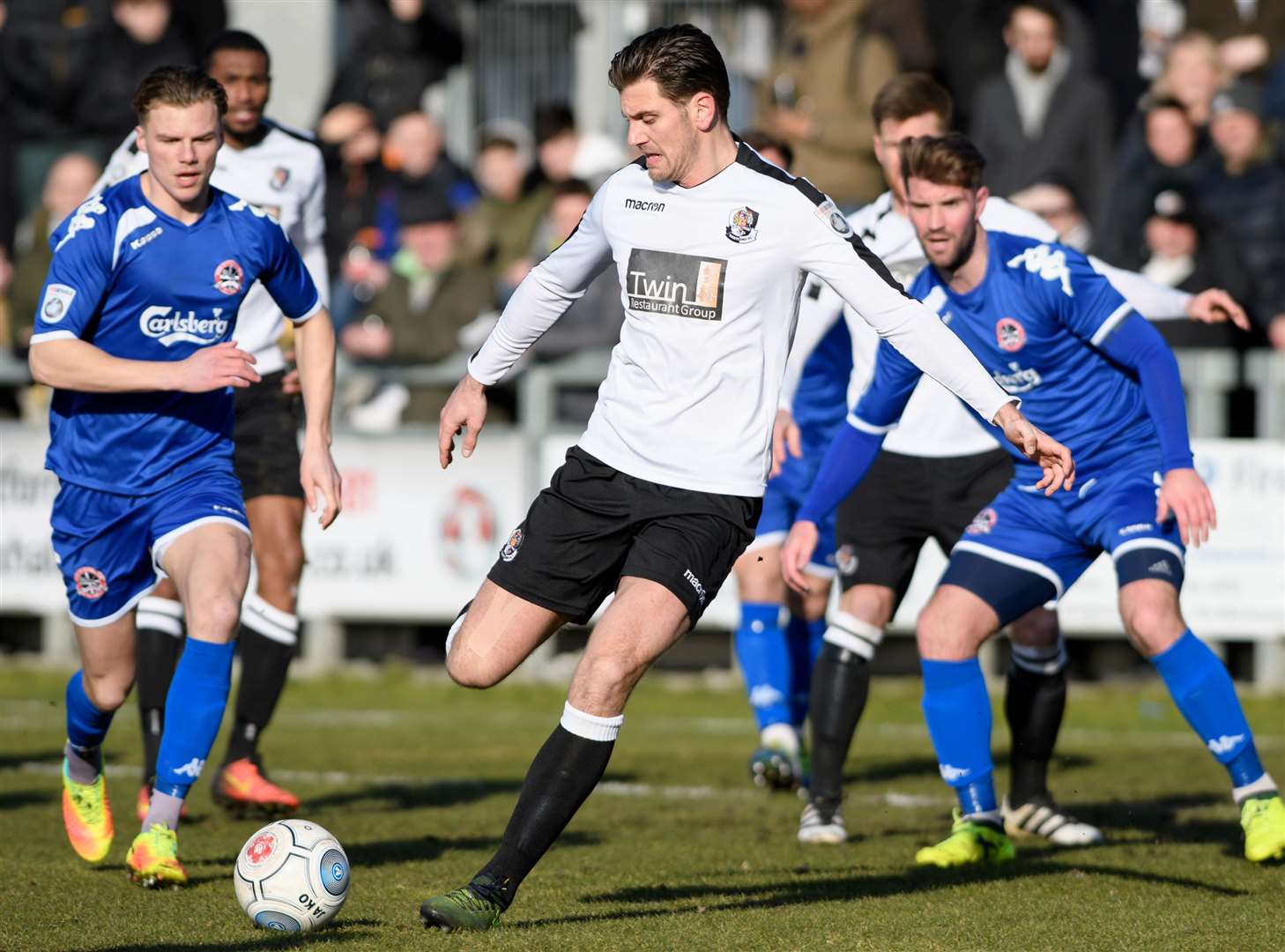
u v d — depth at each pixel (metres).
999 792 26.44
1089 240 41.38
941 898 17.39
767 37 51.38
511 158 44.91
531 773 15.32
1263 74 45.22
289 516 23.62
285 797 23.33
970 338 19.83
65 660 43.16
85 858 19.38
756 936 15.25
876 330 15.84
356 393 41.84
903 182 19.48
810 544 20.33
